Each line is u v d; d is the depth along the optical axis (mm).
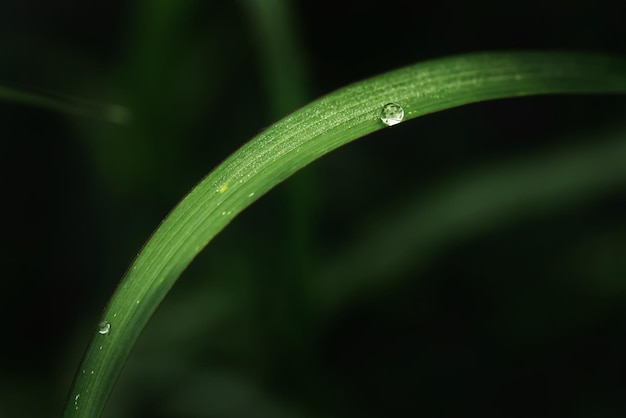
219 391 299
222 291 315
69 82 352
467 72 239
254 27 280
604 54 245
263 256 321
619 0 348
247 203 229
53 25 387
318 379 299
